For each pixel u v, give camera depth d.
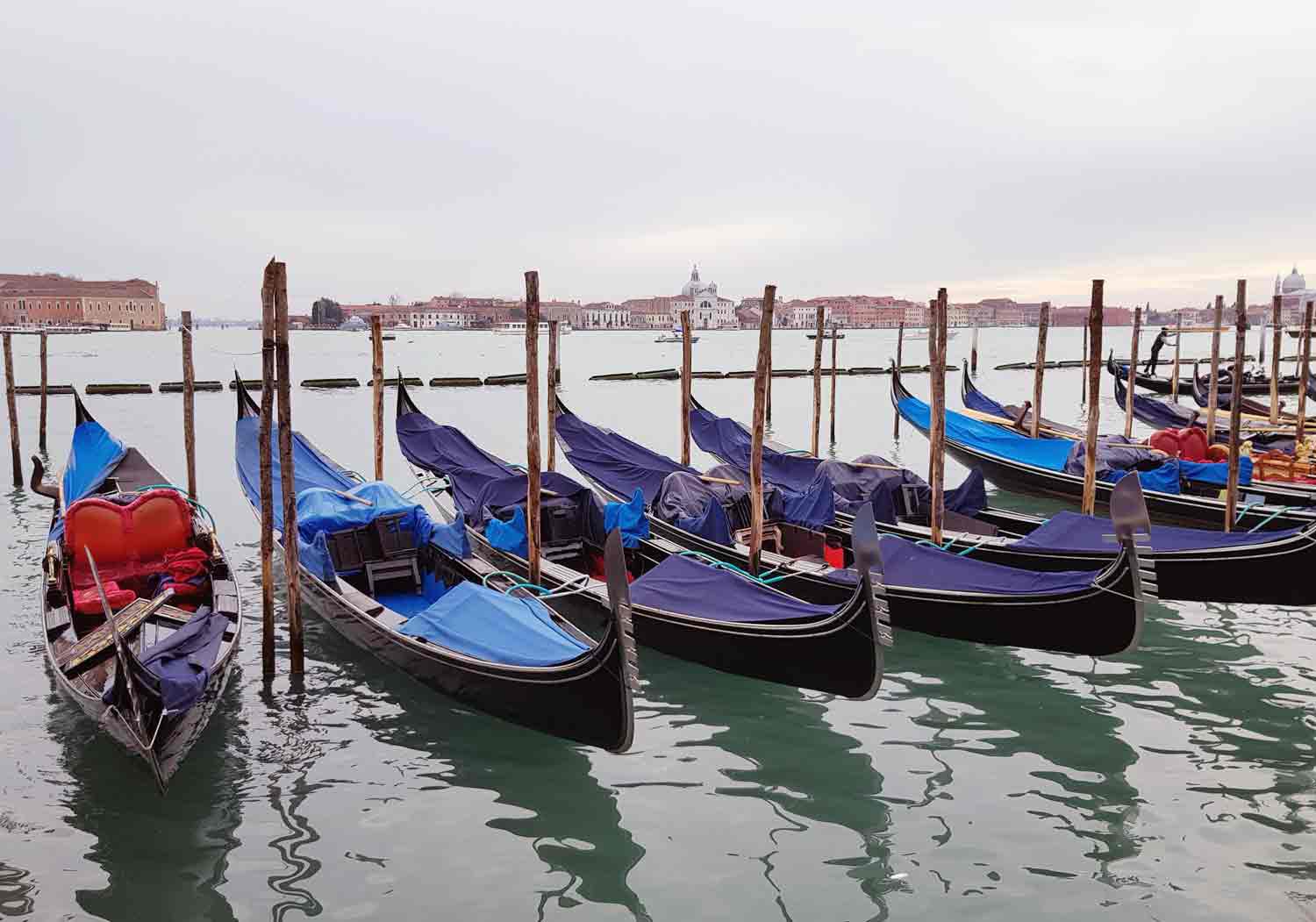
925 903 6.39
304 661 10.16
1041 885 6.55
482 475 15.45
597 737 7.92
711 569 10.59
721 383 48.03
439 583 11.62
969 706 9.38
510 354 87.81
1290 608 12.05
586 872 6.75
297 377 53.72
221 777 7.98
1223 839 7.07
